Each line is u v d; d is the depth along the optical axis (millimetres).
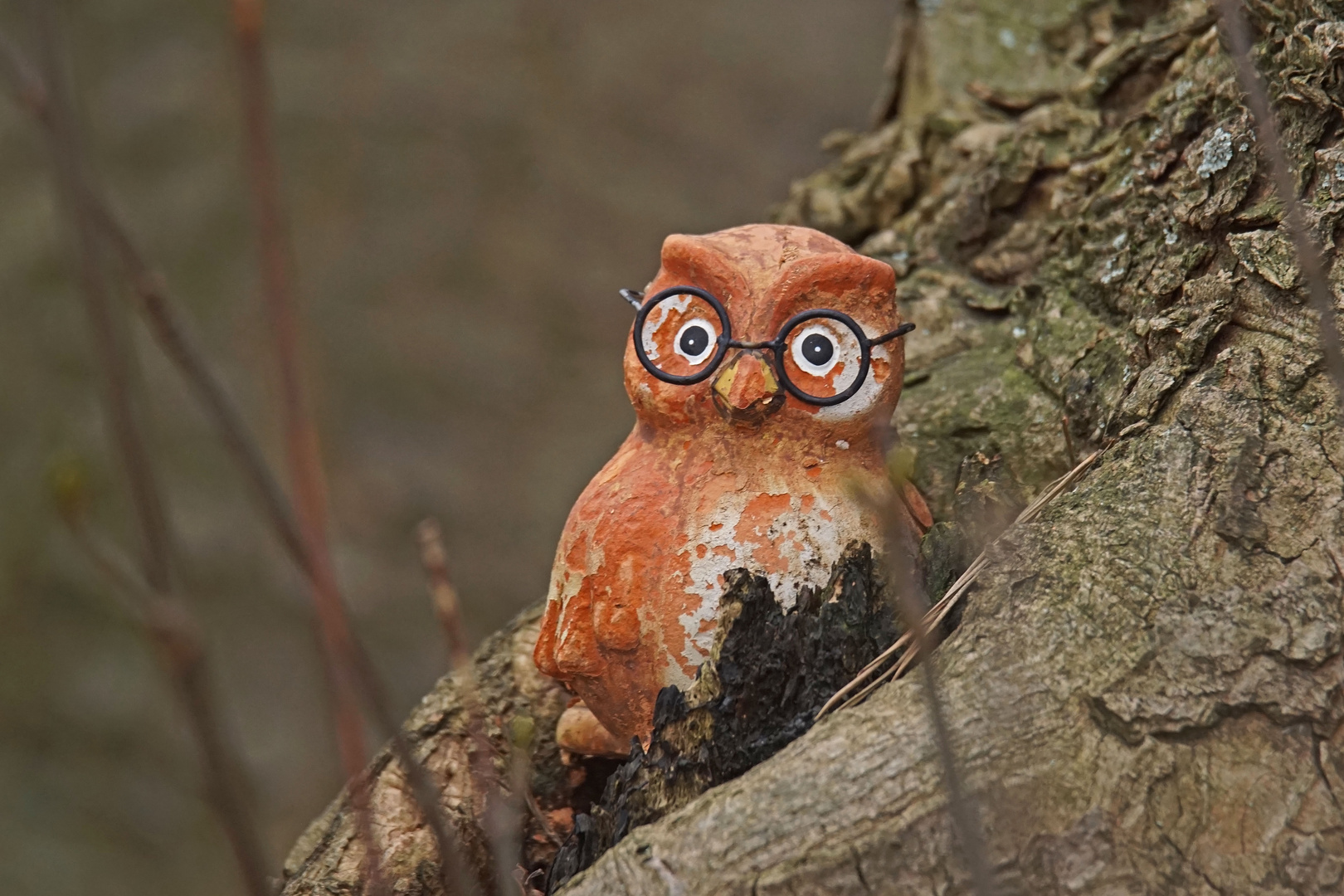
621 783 5602
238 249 10383
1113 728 5551
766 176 12047
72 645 9531
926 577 5629
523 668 5738
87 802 9188
